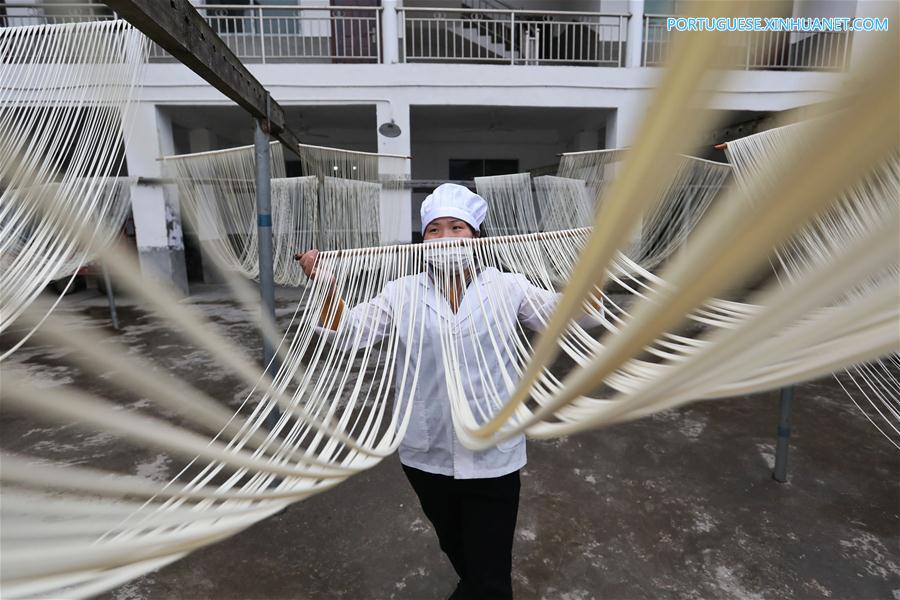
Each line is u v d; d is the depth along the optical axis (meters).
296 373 0.83
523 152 9.22
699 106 0.15
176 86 5.51
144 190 5.90
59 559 0.28
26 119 1.89
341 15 7.12
